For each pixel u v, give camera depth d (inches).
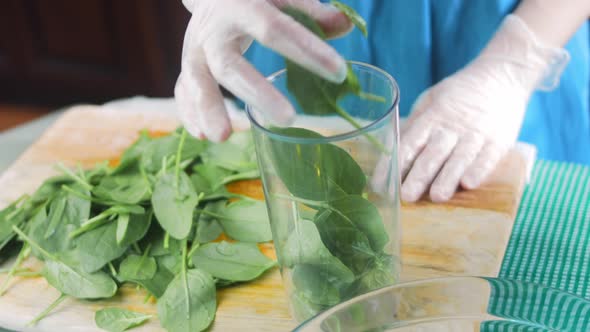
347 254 26.5
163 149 34.3
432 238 31.2
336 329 24.2
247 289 30.1
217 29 27.0
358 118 27.4
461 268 30.0
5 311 30.2
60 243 31.4
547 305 24.3
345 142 25.5
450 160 33.5
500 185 32.9
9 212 33.2
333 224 26.1
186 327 28.8
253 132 26.3
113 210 31.1
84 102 80.8
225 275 29.9
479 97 35.8
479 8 39.1
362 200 25.9
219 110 28.9
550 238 31.1
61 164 34.1
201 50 29.1
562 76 41.6
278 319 29.0
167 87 75.7
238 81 26.5
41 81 80.7
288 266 27.4
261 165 26.6
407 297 24.9
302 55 25.2
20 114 82.3
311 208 26.1
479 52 39.4
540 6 37.9
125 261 30.6
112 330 28.9
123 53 74.6
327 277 26.7
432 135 34.9
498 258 30.2
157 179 32.9
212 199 32.9
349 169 25.7
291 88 26.9
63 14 73.9
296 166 25.5
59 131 38.2
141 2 69.3
